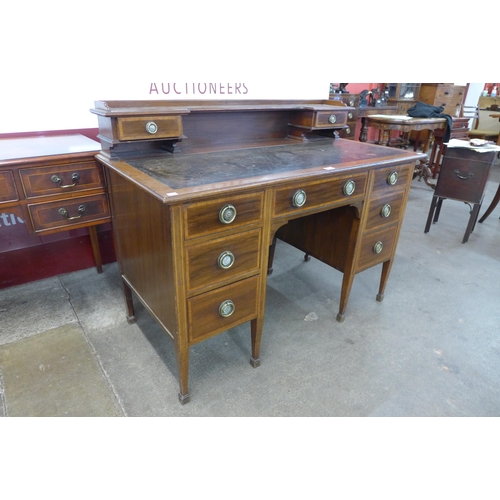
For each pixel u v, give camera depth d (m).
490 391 1.42
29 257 1.93
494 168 4.82
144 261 1.28
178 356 1.23
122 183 1.27
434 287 2.10
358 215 1.52
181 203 0.98
